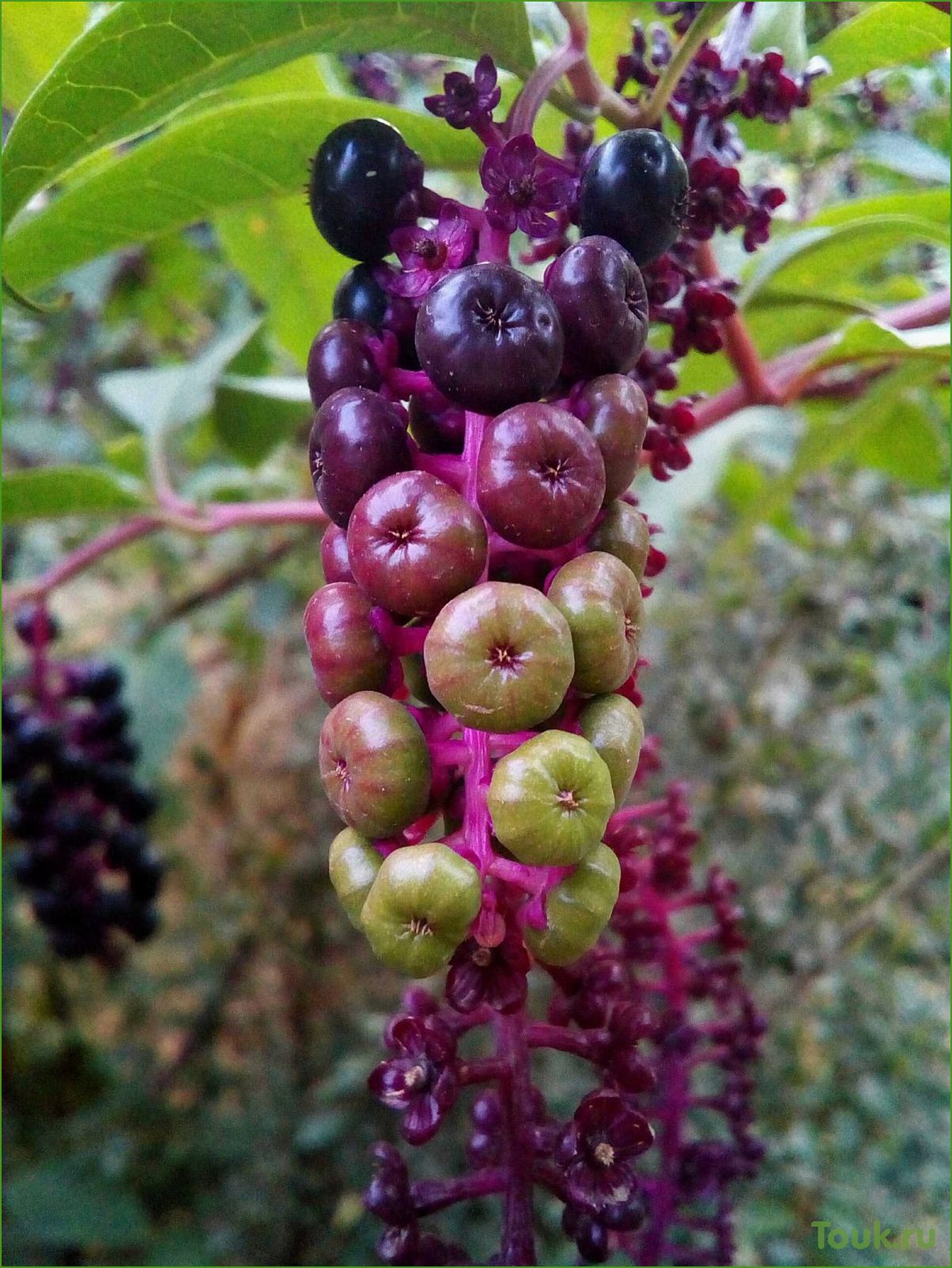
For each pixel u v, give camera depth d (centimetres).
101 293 24
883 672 25
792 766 27
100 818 17
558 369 6
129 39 8
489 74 7
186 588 33
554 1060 26
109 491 17
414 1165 27
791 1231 22
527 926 7
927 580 26
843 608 27
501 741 6
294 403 20
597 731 6
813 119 14
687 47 9
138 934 17
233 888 34
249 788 34
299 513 18
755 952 25
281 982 33
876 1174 23
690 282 10
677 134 12
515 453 6
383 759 6
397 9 8
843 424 16
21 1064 30
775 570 28
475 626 6
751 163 16
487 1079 8
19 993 31
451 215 7
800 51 11
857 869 25
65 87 8
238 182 11
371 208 7
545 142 13
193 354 30
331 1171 30
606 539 7
